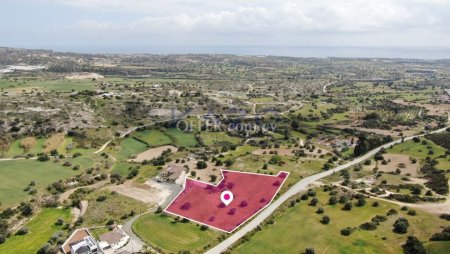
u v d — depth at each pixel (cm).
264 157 19475
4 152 19438
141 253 11331
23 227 12794
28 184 15825
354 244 11306
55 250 11469
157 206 14338
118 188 15950
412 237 10969
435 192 15275
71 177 16975
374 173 18162
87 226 12900
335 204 13975
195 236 12306
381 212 13200
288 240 11794
